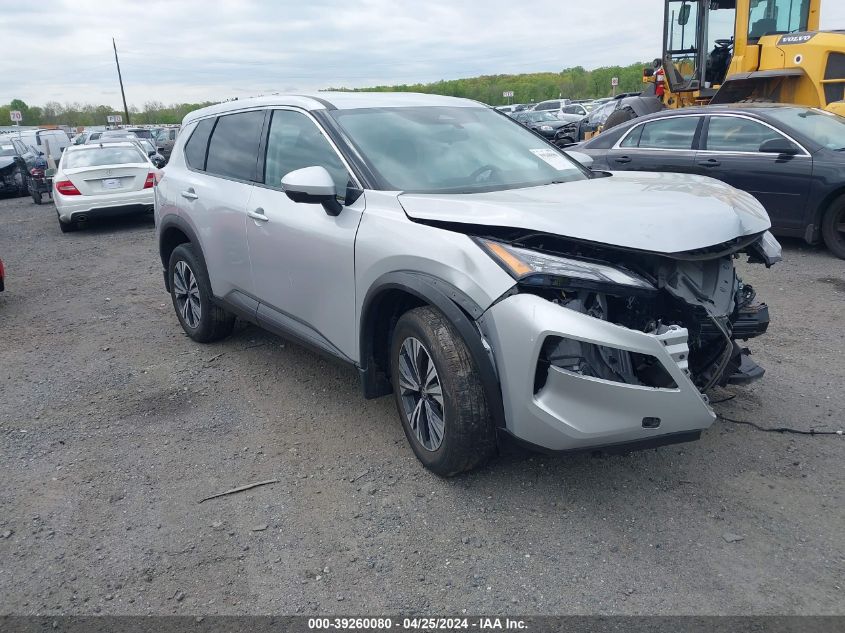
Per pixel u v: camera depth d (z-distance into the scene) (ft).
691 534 10.12
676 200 11.23
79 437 13.96
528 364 9.78
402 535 10.39
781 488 11.12
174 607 9.14
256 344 18.95
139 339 20.03
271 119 15.42
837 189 24.58
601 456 12.25
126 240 37.91
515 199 11.41
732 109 27.37
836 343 17.12
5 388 16.72
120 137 87.51
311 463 12.59
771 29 37.55
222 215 16.12
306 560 9.96
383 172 12.79
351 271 12.41
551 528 10.39
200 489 11.89
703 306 10.52
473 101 16.49
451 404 10.66
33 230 43.75
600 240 9.89
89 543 10.53
